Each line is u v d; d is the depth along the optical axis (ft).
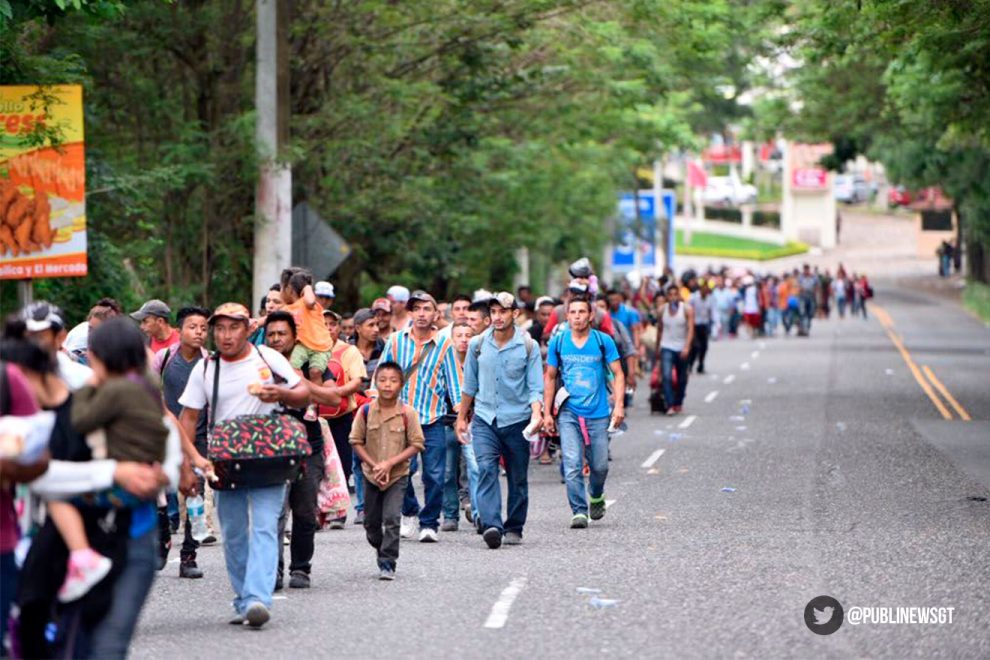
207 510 120.16
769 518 126.72
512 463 116.47
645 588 96.58
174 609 92.63
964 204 498.28
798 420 211.41
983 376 288.92
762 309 447.83
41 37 183.83
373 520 102.32
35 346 66.13
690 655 77.77
